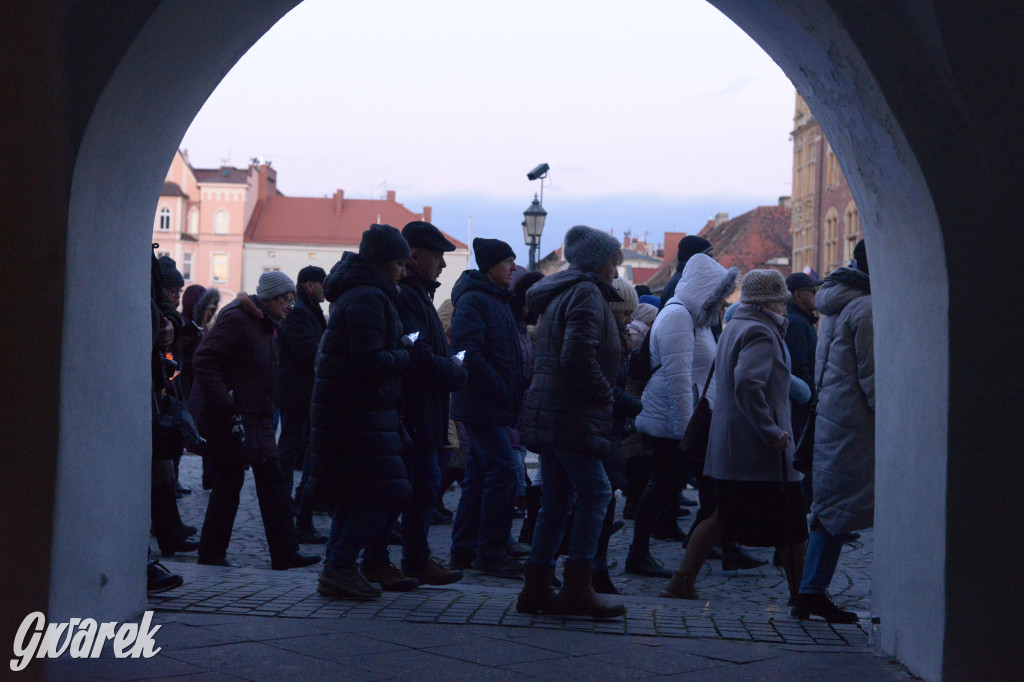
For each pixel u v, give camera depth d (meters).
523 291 8.12
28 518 4.09
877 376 5.03
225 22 4.76
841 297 5.44
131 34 4.11
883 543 4.86
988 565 4.02
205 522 6.78
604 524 6.30
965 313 4.03
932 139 4.01
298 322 8.70
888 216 4.67
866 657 4.70
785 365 5.96
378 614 5.30
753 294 5.96
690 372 7.14
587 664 4.45
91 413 4.43
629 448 8.87
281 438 8.68
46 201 4.12
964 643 4.03
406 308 6.34
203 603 5.38
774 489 5.83
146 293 5.13
